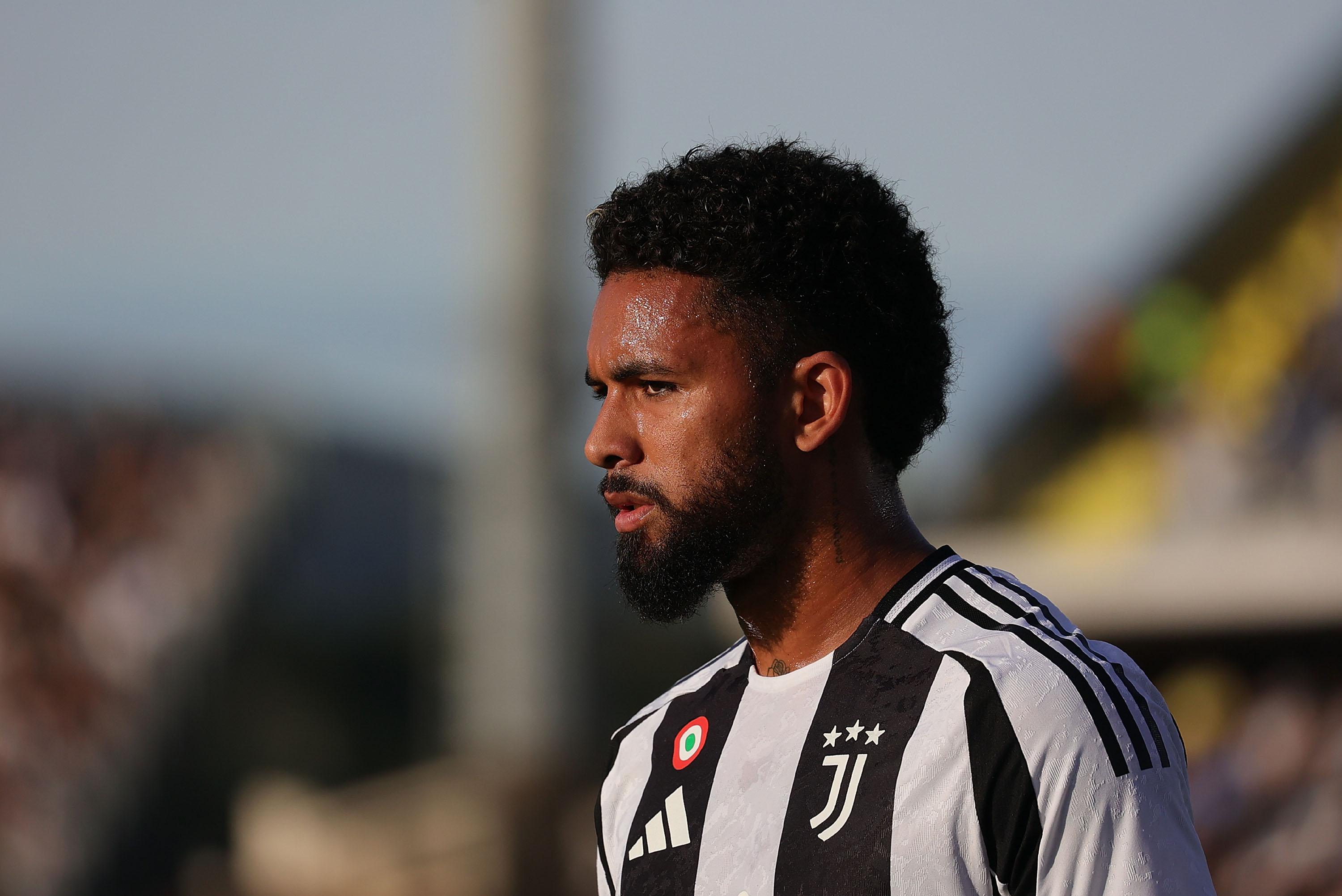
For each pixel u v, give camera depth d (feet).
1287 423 64.90
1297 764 62.34
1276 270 65.87
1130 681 17.47
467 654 78.54
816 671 19.11
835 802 17.71
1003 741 16.69
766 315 19.02
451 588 83.41
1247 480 65.46
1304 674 62.69
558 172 76.07
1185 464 67.15
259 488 116.57
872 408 19.53
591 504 87.97
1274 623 62.69
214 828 104.22
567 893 75.31
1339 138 64.54
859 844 17.25
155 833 102.22
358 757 119.65
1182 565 64.59
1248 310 66.49
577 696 77.56
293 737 113.50
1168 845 16.49
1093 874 16.17
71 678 100.58
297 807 100.89
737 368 19.02
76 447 103.50
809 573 19.49
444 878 82.17
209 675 108.58
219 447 112.37
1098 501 69.46
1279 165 65.46
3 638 99.35
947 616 18.54
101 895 99.76
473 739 78.02
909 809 17.03
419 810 88.99
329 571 125.29
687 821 19.40
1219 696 63.93
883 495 19.86
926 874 16.74
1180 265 68.03
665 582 19.33
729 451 19.01
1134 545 66.90
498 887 76.54
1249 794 62.95
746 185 19.20
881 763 17.53
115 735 101.81
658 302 19.24
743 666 20.80
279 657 116.57
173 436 108.68
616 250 19.74
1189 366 67.51
